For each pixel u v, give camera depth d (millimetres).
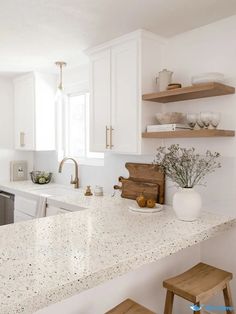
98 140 2734
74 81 3541
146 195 2631
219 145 2184
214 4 1904
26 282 1096
